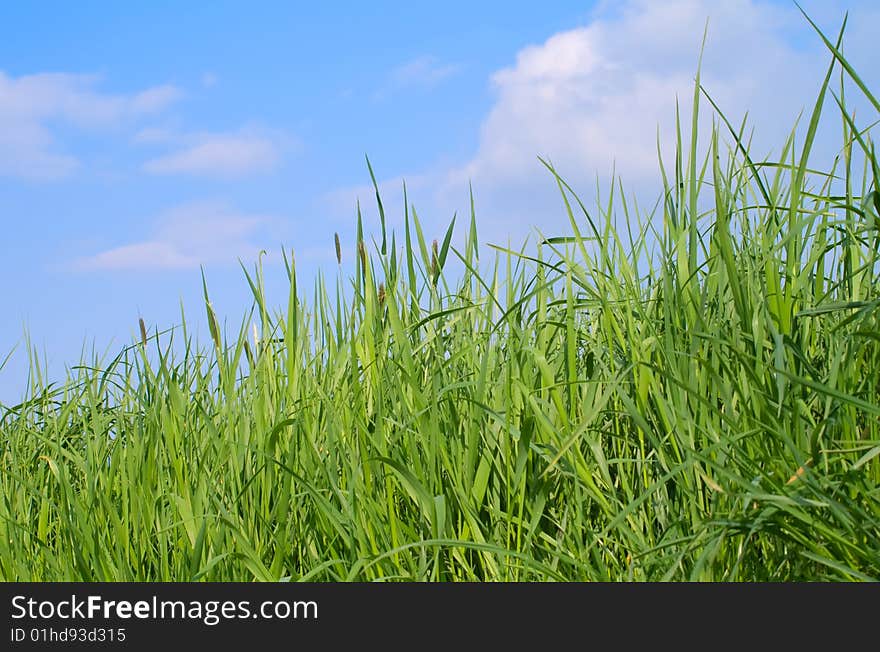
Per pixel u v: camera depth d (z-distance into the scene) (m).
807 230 2.07
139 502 2.54
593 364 2.50
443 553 2.28
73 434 3.54
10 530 2.77
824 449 1.75
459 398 2.38
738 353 1.74
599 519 2.23
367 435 2.28
